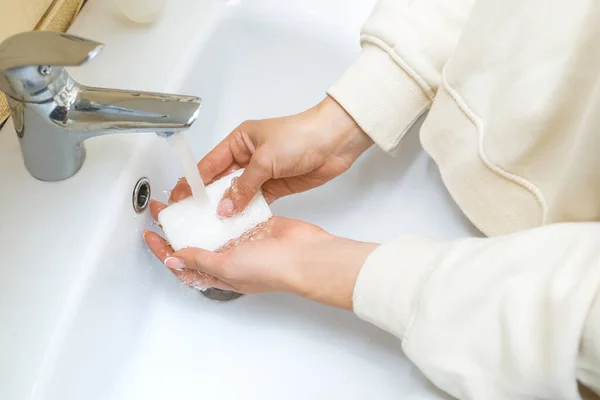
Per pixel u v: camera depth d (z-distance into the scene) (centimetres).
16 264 44
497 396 40
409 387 53
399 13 53
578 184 43
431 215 64
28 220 46
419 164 65
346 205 67
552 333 35
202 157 64
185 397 54
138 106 39
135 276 54
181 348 57
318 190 67
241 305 61
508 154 49
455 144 54
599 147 40
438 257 43
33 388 41
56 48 34
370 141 59
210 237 53
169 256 53
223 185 55
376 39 53
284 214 67
